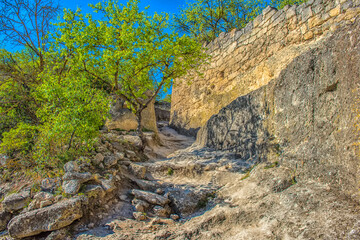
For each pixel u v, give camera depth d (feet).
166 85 23.41
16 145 15.92
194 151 21.77
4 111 19.16
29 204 12.10
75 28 18.92
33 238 10.69
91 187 13.00
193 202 13.39
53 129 14.55
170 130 36.96
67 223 10.94
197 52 23.12
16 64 22.56
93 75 20.99
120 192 14.48
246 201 11.61
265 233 8.87
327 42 11.09
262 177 12.97
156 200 13.42
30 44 24.57
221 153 19.34
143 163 19.38
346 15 17.11
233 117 19.66
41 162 14.67
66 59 20.92
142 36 19.81
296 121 12.85
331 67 10.52
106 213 12.41
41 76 19.93
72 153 15.46
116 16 20.20
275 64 21.99
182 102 36.96
